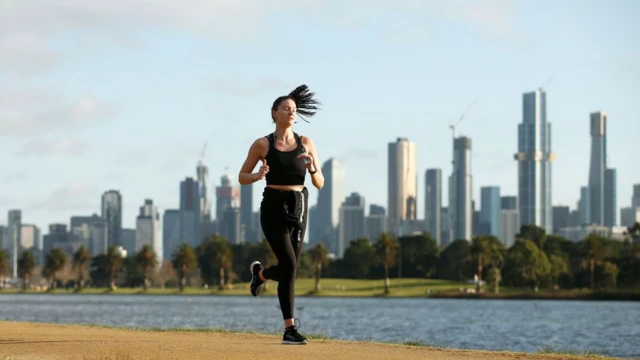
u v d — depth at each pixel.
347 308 144.88
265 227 16.94
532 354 17.78
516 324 92.00
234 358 15.40
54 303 168.25
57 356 15.98
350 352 16.70
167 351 16.50
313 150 17.14
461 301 193.00
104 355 15.98
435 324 90.94
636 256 199.00
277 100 16.91
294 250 17.11
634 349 53.84
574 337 68.75
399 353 17.03
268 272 17.55
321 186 17.28
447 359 15.96
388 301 193.75
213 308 141.62
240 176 16.77
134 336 22.11
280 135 16.91
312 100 17.20
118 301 188.00
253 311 127.12
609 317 110.25
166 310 128.75
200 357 15.52
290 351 16.52
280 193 16.78
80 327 30.03
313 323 89.88
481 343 61.19
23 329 27.11
